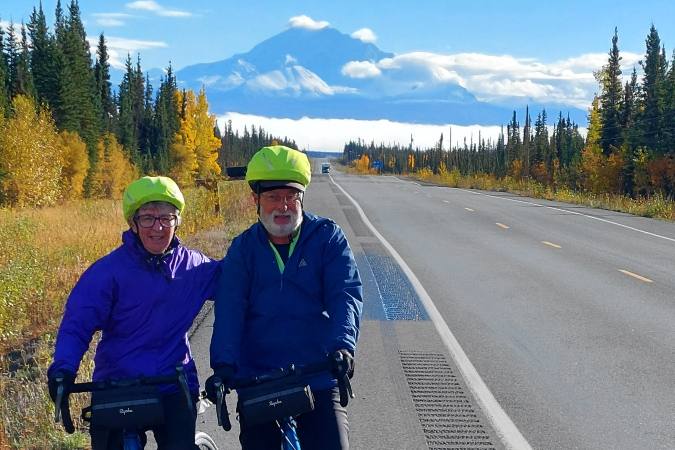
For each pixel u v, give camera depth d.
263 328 3.72
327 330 3.77
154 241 3.79
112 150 75.75
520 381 7.47
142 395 3.34
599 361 8.23
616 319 10.36
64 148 57.88
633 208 29.72
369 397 6.91
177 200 3.80
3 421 5.61
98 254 14.27
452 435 5.98
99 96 87.00
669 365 8.10
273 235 3.73
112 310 3.78
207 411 6.49
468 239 19.77
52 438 5.36
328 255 3.77
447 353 8.49
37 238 16.84
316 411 3.64
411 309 10.86
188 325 3.89
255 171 3.66
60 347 3.54
